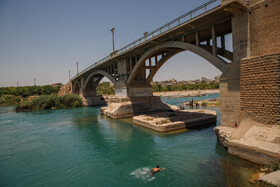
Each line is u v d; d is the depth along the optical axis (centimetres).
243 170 946
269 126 1020
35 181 1022
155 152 1349
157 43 2186
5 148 1638
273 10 1109
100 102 5919
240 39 1281
